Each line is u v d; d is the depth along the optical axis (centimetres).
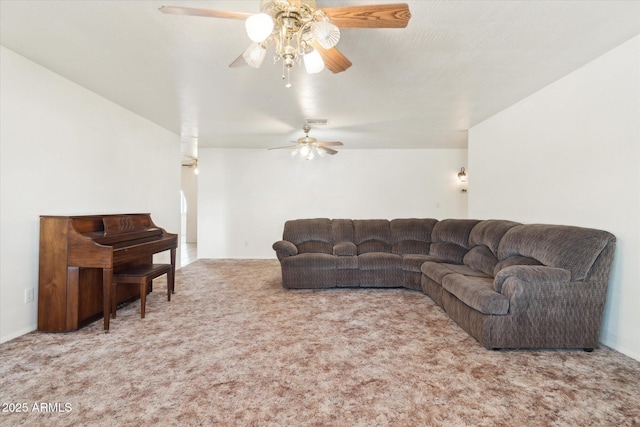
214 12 153
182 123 470
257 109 403
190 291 411
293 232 478
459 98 361
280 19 164
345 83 318
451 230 432
